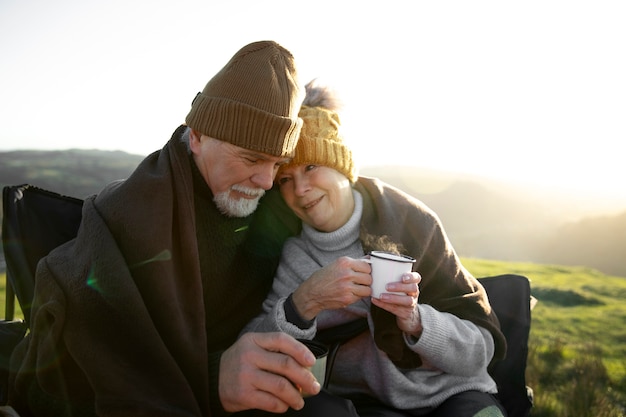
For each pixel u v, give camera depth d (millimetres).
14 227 2139
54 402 1654
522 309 2434
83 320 1622
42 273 1721
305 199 2074
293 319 1843
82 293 1631
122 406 1507
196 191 1972
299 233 2318
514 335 2400
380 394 2105
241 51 1855
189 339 1685
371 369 2115
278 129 1782
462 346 1965
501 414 1965
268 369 1511
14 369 1787
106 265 1646
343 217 2148
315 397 1592
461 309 2119
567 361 4199
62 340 1634
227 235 2061
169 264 1727
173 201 1820
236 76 1802
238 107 1761
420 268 2143
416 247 2133
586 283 7785
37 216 2188
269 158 1843
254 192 1939
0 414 1527
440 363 1971
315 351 1635
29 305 2104
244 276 2158
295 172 2055
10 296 2188
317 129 2033
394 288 1793
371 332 2049
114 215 1754
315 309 1855
